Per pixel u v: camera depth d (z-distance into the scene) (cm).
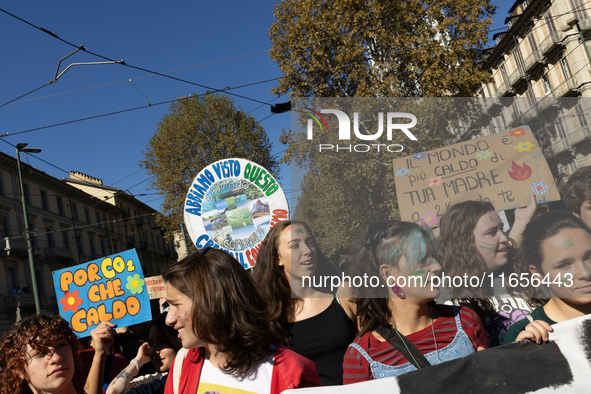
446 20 1166
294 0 1465
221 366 156
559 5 2186
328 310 218
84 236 3525
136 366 261
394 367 174
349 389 153
